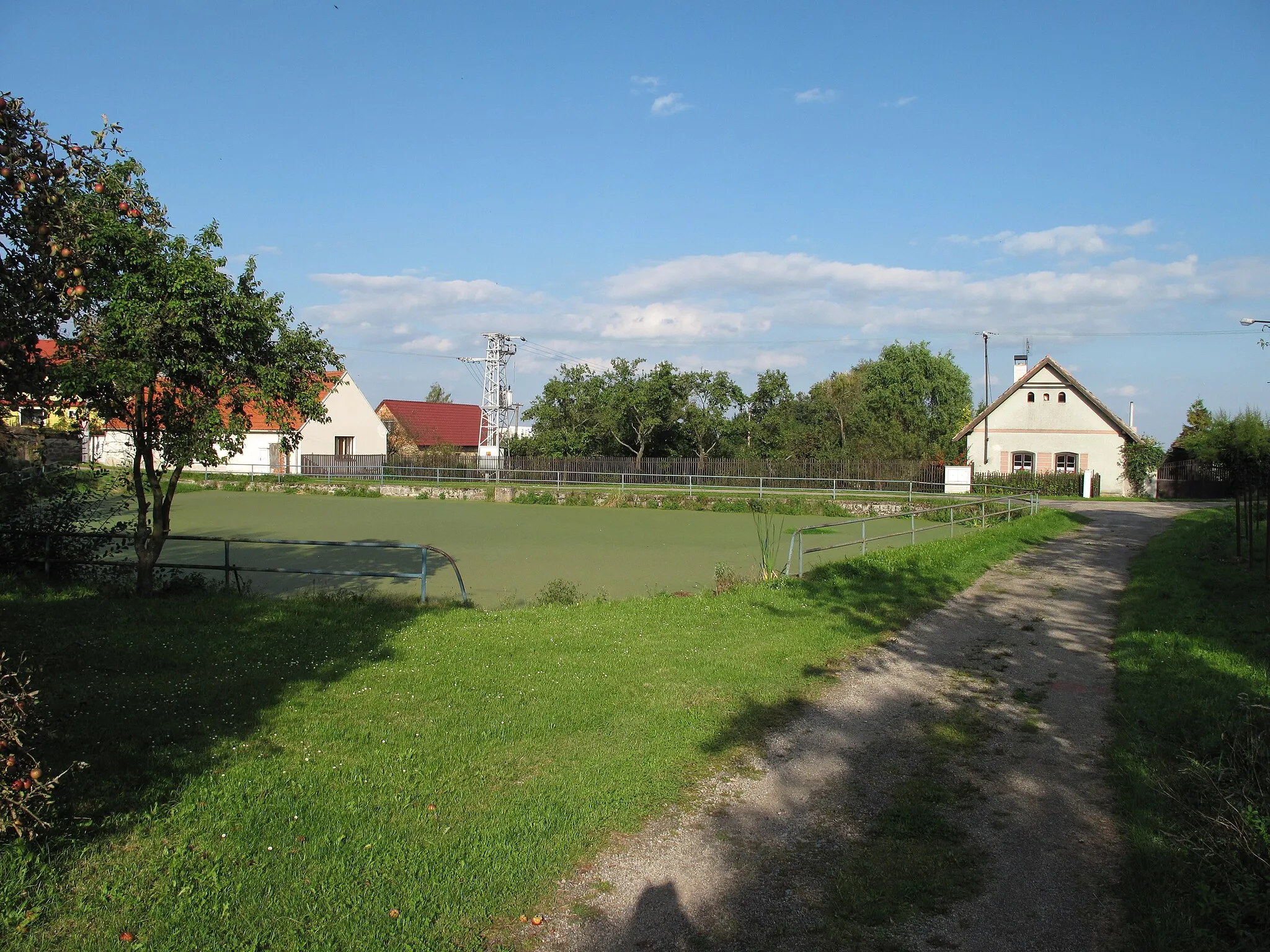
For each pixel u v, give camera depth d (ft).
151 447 39.37
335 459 163.73
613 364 163.84
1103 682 27.73
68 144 15.10
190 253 35.37
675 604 40.34
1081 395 148.05
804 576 47.09
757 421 182.50
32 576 42.45
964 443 156.25
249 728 21.27
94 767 17.80
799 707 24.64
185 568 43.65
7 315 14.65
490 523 94.53
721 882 14.62
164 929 12.28
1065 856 15.66
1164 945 12.33
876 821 17.16
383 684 25.70
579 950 12.56
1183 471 144.87
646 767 19.44
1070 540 72.95
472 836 15.69
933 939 12.95
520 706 23.79
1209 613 35.45
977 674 28.86
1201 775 17.28
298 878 13.93
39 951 11.64
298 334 39.47
